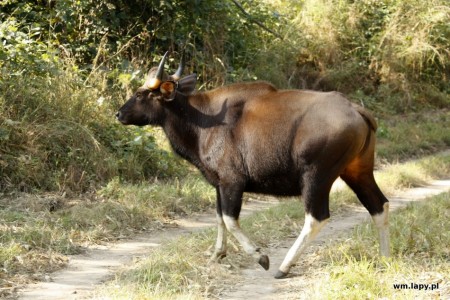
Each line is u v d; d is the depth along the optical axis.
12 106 25.47
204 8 34.56
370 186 17.23
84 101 27.59
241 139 16.89
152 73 18.56
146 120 18.36
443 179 31.03
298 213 22.58
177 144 18.05
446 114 44.66
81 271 17.30
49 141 25.52
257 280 16.47
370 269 15.61
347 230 21.20
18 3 31.14
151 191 24.38
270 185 16.84
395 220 20.38
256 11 40.25
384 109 43.22
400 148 35.56
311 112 16.31
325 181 16.25
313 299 14.21
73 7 31.52
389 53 45.56
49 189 24.44
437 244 17.55
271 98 16.94
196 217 23.41
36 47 28.34
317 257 17.86
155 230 21.62
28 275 16.73
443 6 47.09
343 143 16.03
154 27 33.91
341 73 44.38
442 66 47.88
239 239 16.84
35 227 19.78
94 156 25.86
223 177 17.06
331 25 45.31
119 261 18.22
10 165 24.17
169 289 15.18
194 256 17.52
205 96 17.66
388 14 47.22
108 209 22.19
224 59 35.97
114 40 33.22
